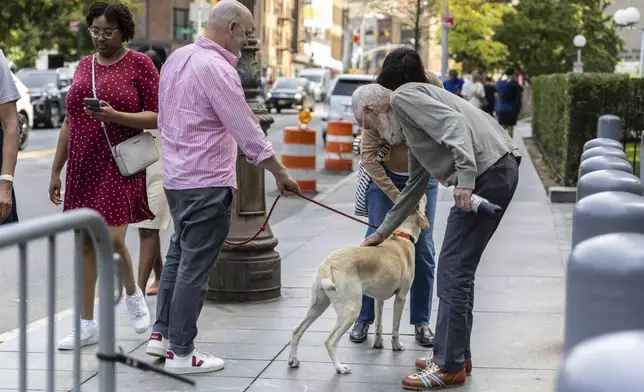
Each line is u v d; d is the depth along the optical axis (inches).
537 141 1117.7
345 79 1119.6
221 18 234.4
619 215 191.3
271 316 302.0
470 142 211.6
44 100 1353.3
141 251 316.8
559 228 486.9
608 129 535.2
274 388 227.3
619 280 139.3
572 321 145.3
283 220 550.0
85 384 228.5
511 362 248.5
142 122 254.4
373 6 1697.8
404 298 253.6
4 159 238.7
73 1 1518.2
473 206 208.7
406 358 254.5
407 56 241.1
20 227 118.0
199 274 235.1
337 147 847.7
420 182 233.9
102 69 257.8
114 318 137.0
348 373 239.9
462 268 222.5
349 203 624.4
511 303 317.4
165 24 2910.9
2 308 324.5
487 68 1929.1
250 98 333.1
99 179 257.8
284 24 4185.5
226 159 234.2
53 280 127.0
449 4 1663.4
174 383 230.2
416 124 216.2
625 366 80.2
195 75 230.5
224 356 254.8
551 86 805.2
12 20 1489.9
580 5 1881.2
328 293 234.5
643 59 1027.9
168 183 235.5
